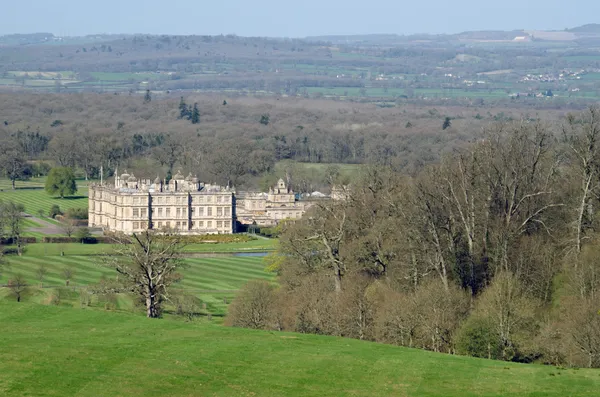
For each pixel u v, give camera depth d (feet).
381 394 607.78
